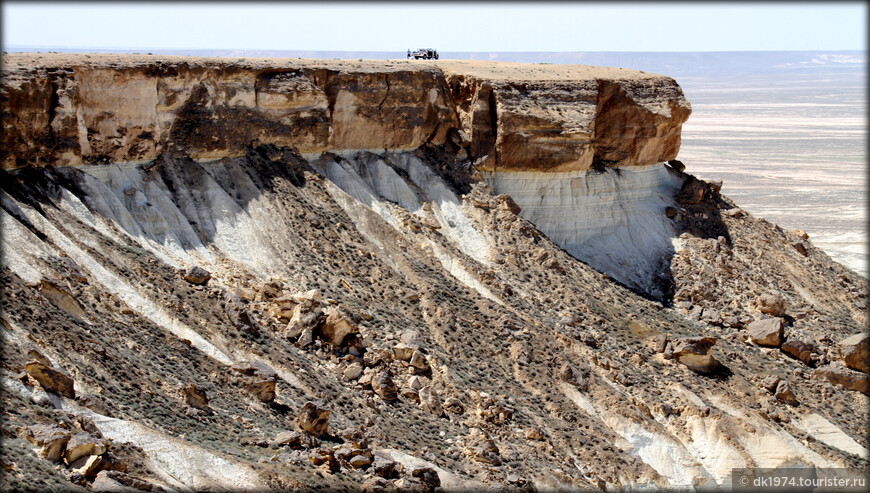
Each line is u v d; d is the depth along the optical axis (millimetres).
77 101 48969
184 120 54375
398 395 45375
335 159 62531
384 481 35594
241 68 57094
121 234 47875
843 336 65875
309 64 61938
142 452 31516
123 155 51375
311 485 33375
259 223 54125
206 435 35250
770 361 60594
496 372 50750
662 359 57750
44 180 47281
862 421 56531
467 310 54812
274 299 48250
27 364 32562
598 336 58188
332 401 42406
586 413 50000
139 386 36500
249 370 40812
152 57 53594
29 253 40656
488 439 42938
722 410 54031
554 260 63344
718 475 49906
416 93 65938
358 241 57125
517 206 66500
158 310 43125
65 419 31125
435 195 64312
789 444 51875
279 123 59219
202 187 53719
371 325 49844
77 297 40062
